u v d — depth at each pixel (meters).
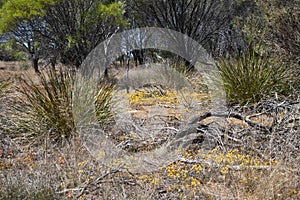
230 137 2.40
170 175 2.01
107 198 1.73
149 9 9.85
